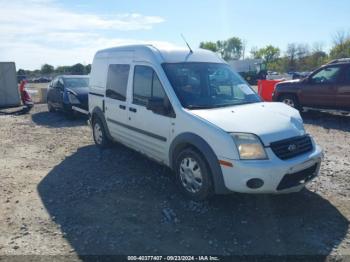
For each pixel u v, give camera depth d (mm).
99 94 6691
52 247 3432
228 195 4500
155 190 4785
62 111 12156
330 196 4461
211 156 3920
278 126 4000
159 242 3479
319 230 3637
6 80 15578
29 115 13039
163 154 4867
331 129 9109
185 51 5285
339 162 5961
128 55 5719
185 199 4445
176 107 4445
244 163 3693
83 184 5125
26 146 7750
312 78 10922
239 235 3574
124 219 3977
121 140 6121
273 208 4145
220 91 4930
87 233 3684
